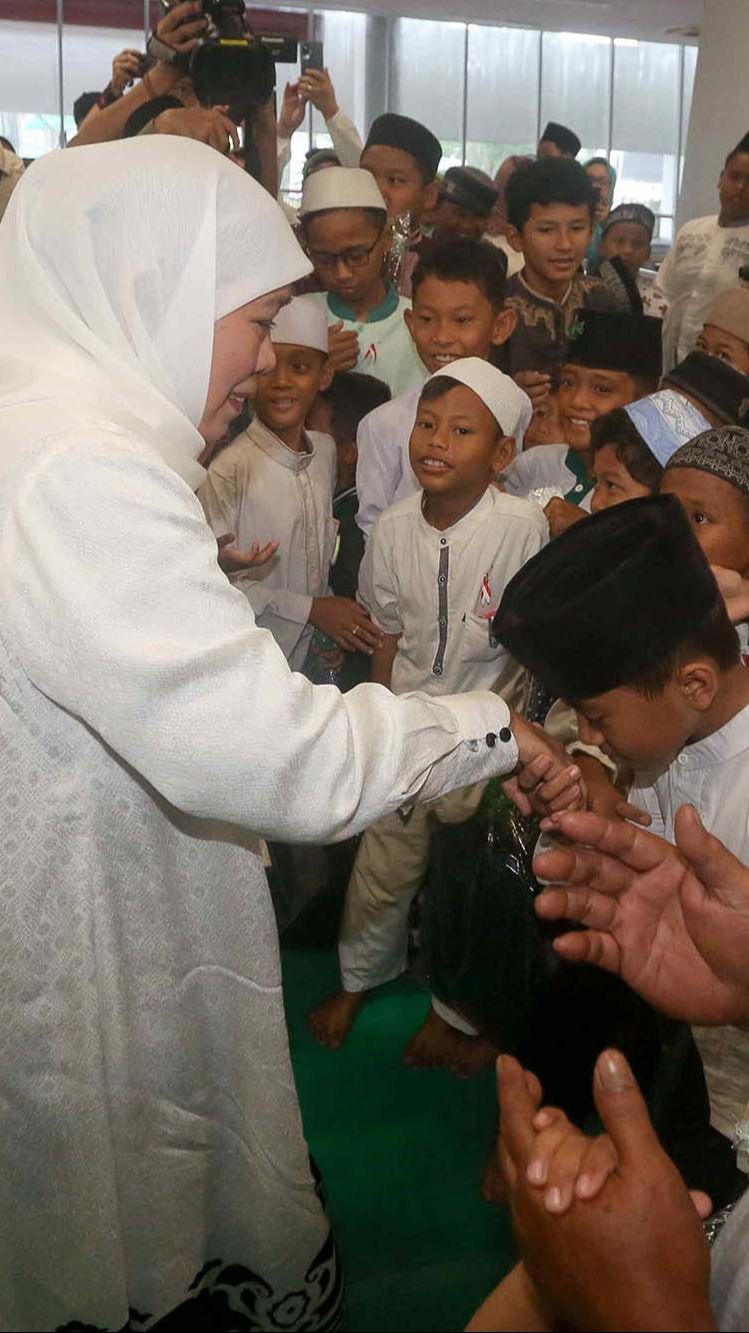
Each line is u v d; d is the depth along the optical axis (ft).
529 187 7.48
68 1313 3.45
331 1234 3.91
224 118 7.35
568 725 5.06
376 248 7.42
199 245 3.34
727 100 8.36
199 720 3.01
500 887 4.66
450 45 10.46
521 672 5.92
